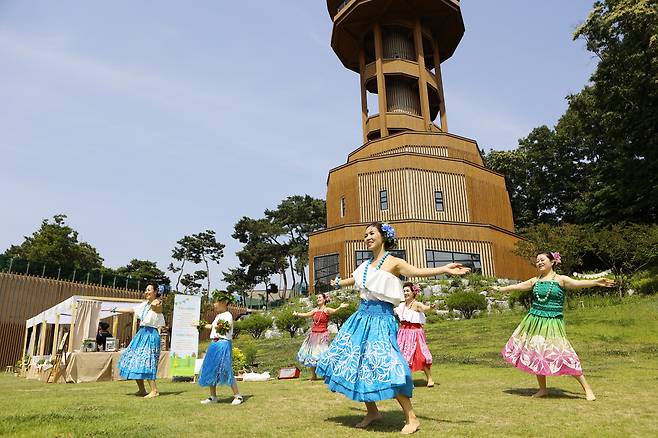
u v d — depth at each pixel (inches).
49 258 1562.5
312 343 370.6
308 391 264.1
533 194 1758.1
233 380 222.1
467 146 1332.4
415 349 280.4
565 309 707.4
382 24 1486.2
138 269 2005.4
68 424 152.6
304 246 2273.6
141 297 1177.4
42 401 228.2
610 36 961.5
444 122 1508.4
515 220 1814.7
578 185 1659.7
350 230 1094.4
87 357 462.6
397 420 160.6
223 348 225.0
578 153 1674.5
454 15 1494.8
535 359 225.0
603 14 960.3
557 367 216.8
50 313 659.4
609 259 818.8
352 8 1424.7
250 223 2273.6
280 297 2421.3
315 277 1129.4
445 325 699.4
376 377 141.6
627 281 765.3
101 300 581.9
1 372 839.1
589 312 640.4
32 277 988.6
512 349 239.0
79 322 561.6
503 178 1333.7
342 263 1079.0
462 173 1216.8
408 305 294.8
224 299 237.3
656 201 1023.6
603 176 1230.9
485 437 131.7
